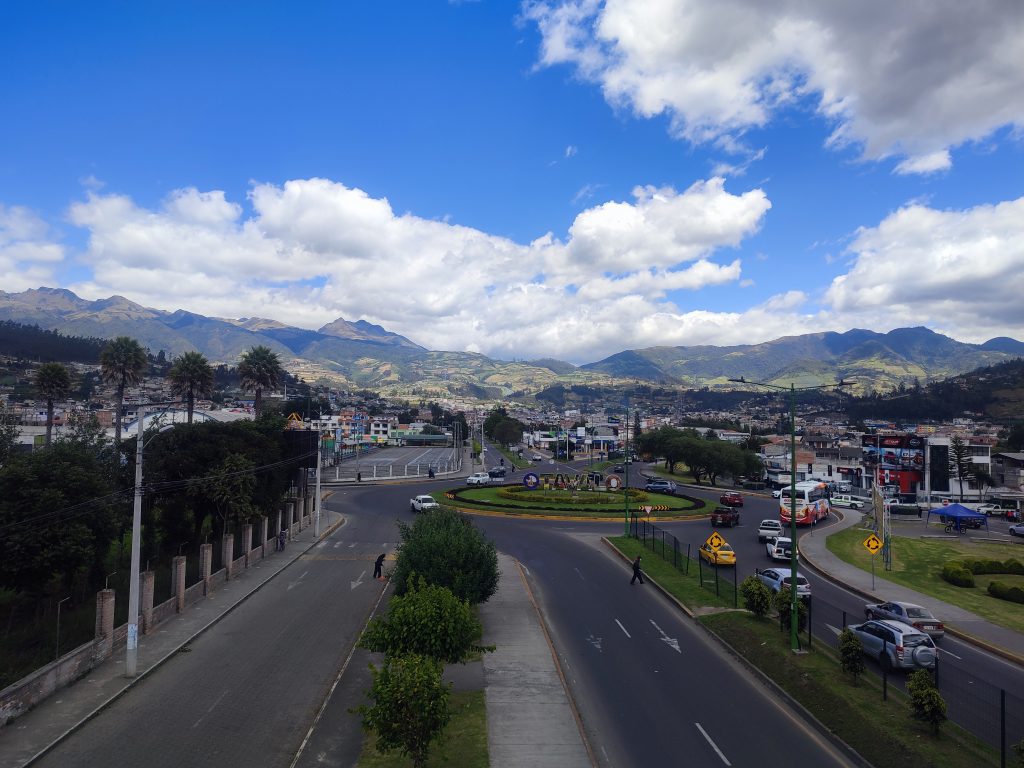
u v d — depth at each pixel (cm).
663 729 1858
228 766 1655
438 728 1460
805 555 4766
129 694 2119
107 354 7456
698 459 10244
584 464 15025
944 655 2609
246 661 2439
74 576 2761
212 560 3638
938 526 6919
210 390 7850
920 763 1584
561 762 1631
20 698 1917
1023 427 13062
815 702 2003
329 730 1861
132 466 3716
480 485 8625
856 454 12438
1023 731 1797
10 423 3606
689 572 3897
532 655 2473
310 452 5453
